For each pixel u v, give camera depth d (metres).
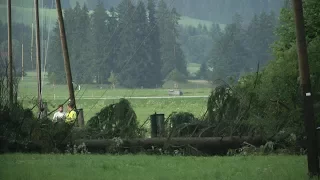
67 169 67.81
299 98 96.25
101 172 64.88
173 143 93.75
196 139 93.00
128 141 96.31
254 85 99.94
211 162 75.75
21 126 98.69
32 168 68.38
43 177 59.78
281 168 66.38
